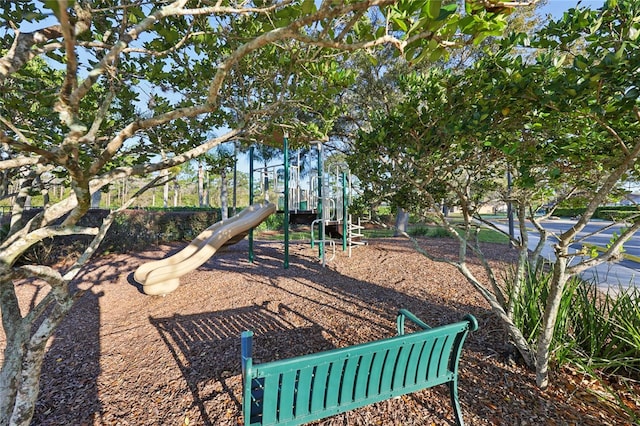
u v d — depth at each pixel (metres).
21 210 1.91
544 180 2.82
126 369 2.93
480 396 2.32
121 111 2.62
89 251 1.59
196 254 6.02
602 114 1.60
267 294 5.04
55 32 1.17
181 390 2.56
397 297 4.59
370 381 1.85
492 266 6.09
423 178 3.02
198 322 4.00
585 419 2.06
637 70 1.51
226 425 2.15
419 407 2.25
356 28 1.62
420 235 12.71
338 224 8.96
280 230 18.05
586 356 2.55
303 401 1.70
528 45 2.06
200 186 22.88
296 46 2.29
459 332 2.07
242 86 2.79
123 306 4.84
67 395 2.54
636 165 2.19
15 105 1.72
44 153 0.76
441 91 2.64
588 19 1.72
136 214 10.62
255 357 3.00
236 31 2.45
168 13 0.99
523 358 2.65
